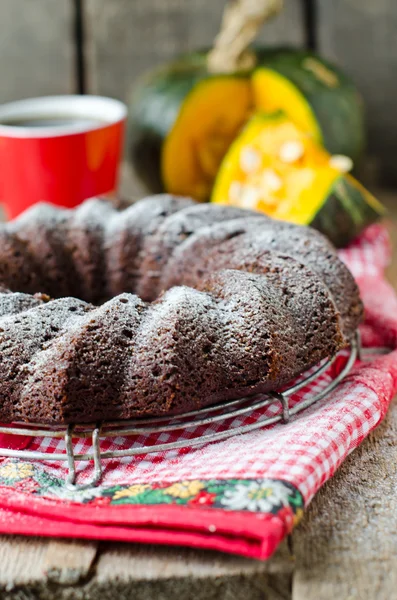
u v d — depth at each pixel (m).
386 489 0.62
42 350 0.63
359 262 0.80
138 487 0.61
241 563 0.57
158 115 0.88
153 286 0.73
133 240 0.73
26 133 0.81
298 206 0.80
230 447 0.62
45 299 0.67
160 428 0.62
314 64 0.89
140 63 1.00
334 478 0.63
